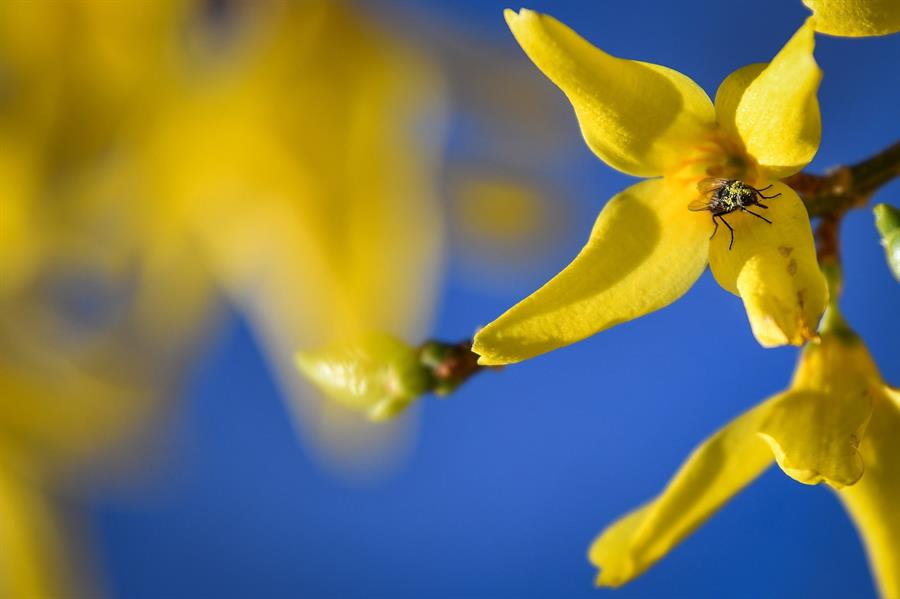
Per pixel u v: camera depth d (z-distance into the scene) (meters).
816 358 0.24
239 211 0.46
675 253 0.23
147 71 0.44
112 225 0.46
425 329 0.46
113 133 0.44
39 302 0.48
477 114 0.49
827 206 0.24
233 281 0.47
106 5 0.42
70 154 0.44
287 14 0.44
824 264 0.24
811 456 0.23
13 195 0.44
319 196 0.45
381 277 0.45
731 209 0.23
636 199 0.23
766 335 0.22
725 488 0.23
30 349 0.49
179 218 0.46
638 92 0.23
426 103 0.46
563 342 0.22
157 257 0.47
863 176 0.24
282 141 0.44
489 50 0.47
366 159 0.45
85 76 0.43
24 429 0.49
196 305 0.49
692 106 0.23
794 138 0.22
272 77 0.44
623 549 0.23
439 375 0.24
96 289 0.48
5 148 0.43
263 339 0.48
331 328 0.46
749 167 0.23
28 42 0.42
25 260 0.46
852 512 0.24
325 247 0.45
